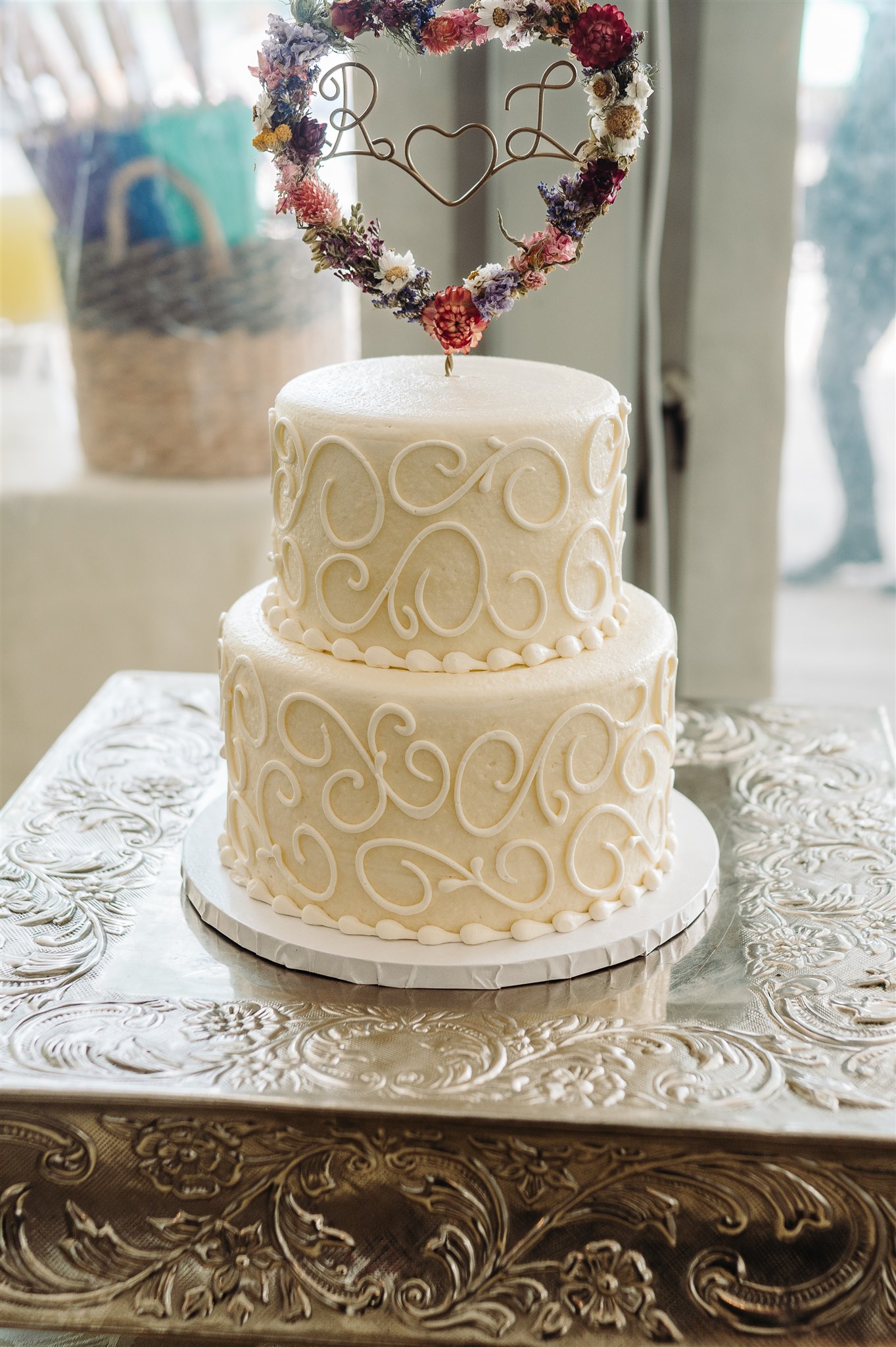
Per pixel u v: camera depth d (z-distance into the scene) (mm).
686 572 2969
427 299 1494
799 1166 1216
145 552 2898
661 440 2820
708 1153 1221
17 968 1484
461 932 1474
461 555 1397
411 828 1435
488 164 2535
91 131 2537
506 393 1480
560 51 2420
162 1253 1285
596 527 1479
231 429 2795
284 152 1441
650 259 2545
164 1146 1269
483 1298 1249
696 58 2611
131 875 1688
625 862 1544
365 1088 1265
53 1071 1292
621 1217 1246
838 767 1965
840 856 1727
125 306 2660
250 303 2670
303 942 1479
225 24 2582
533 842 1452
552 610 1463
